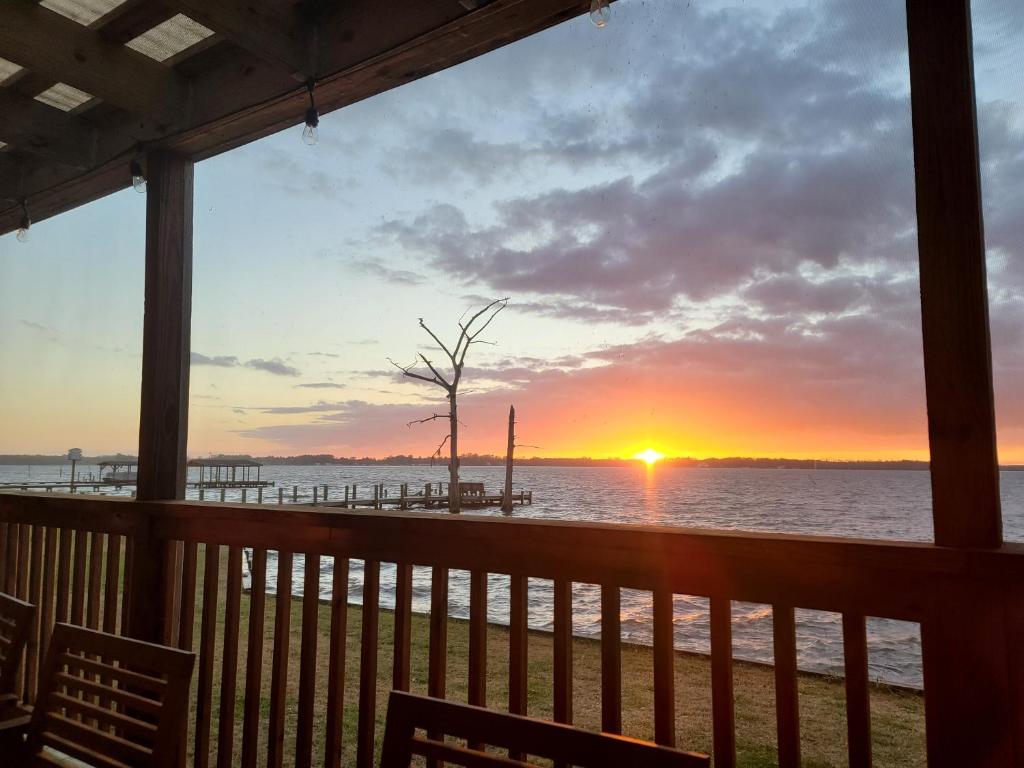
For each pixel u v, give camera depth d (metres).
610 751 0.85
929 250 1.30
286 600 2.16
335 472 82.38
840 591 1.32
